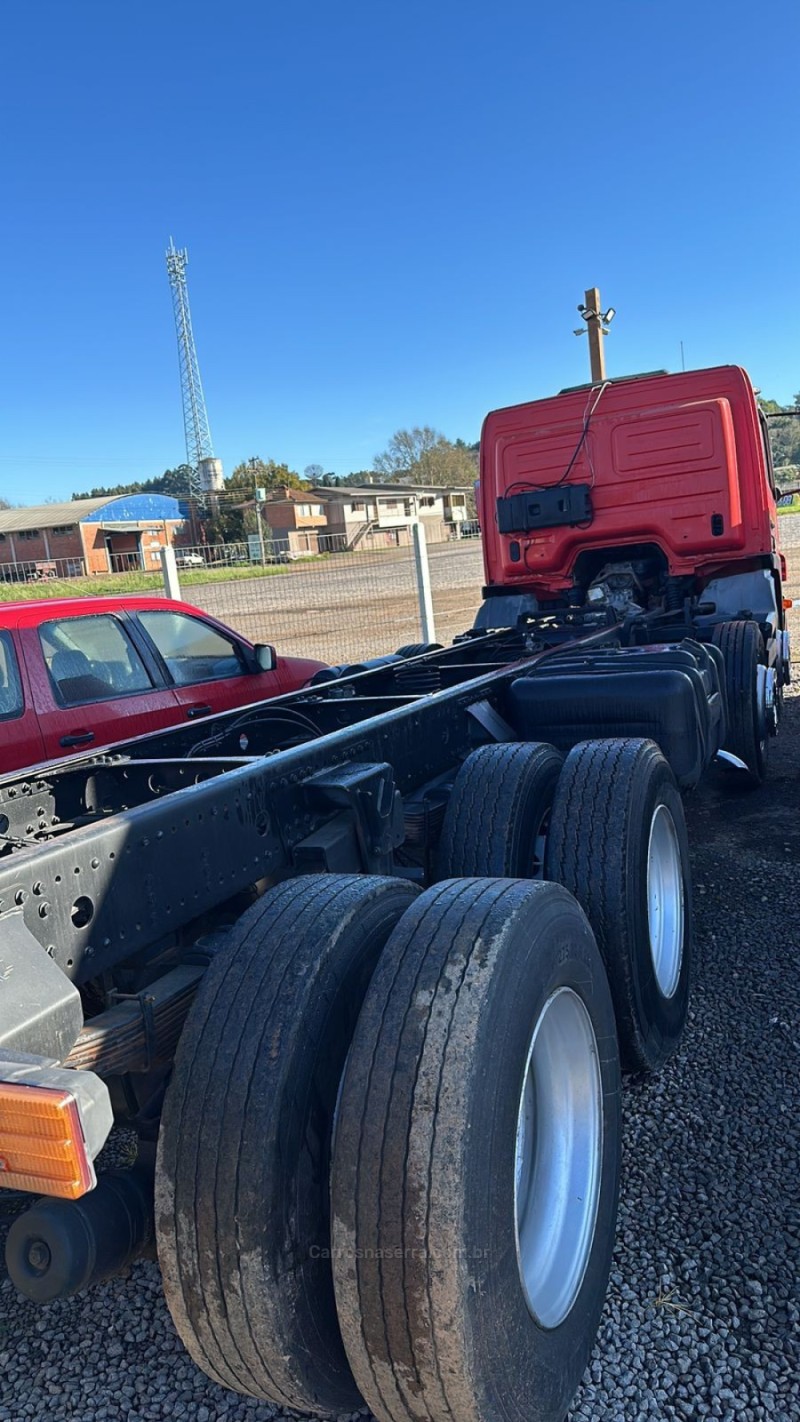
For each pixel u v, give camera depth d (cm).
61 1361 235
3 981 171
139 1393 224
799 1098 312
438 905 203
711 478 687
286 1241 177
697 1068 331
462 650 610
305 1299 180
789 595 1692
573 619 646
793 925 435
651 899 339
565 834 314
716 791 665
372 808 285
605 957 304
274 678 602
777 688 748
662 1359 220
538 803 327
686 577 720
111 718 491
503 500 741
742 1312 232
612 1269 246
